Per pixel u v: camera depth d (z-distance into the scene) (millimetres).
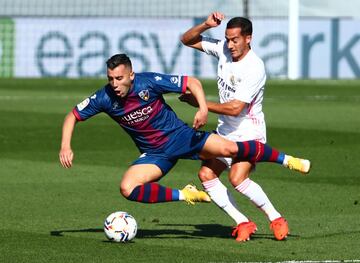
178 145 28500
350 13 137000
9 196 37688
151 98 28031
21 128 61719
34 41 117562
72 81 111688
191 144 28500
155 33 117562
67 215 33531
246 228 28953
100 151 52125
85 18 117000
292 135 58625
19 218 32812
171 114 28578
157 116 28281
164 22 117438
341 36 119062
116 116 28359
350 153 51125
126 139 57031
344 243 28328
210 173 29359
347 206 35750
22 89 99312
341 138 57250
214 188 29312
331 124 64875
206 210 34906
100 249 27250
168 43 117688
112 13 138625
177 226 31594
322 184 41219
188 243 28359
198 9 138000
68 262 25438
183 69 118562
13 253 26641
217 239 29125
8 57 117562
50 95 91312
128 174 28359
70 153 27922
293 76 113875
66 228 30891
